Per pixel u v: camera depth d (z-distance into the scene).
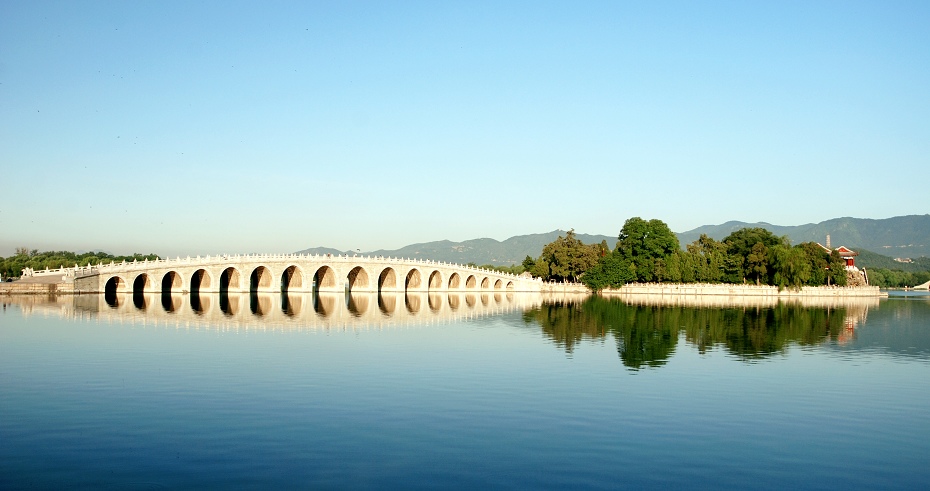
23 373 44.78
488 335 69.69
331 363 50.25
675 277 171.50
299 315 91.44
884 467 29.08
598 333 72.75
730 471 28.28
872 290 183.88
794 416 36.59
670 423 34.78
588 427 33.81
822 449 31.23
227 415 34.91
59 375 44.22
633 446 31.08
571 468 28.20
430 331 73.06
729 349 61.16
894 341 69.69
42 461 28.11
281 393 39.91
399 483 26.38
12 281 121.81
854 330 81.12
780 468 28.73
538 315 97.75
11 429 32.12
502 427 33.53
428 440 31.39
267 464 28.09
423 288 165.38
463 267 174.62
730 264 180.38
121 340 60.59
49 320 75.19
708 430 33.72
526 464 28.55
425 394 40.16
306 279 142.38
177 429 32.44
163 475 26.80
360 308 107.25
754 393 41.97
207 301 113.69
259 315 89.31
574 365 50.75
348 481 26.47
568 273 185.38
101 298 111.50
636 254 179.50
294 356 53.28
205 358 51.56
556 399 39.41
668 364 52.00
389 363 50.62
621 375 46.97
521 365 50.44
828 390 43.22
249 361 50.53
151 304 102.25
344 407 36.81
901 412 37.81
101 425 32.91
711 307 122.38
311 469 27.64
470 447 30.55
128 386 41.19
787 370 50.25
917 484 27.28
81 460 28.28
